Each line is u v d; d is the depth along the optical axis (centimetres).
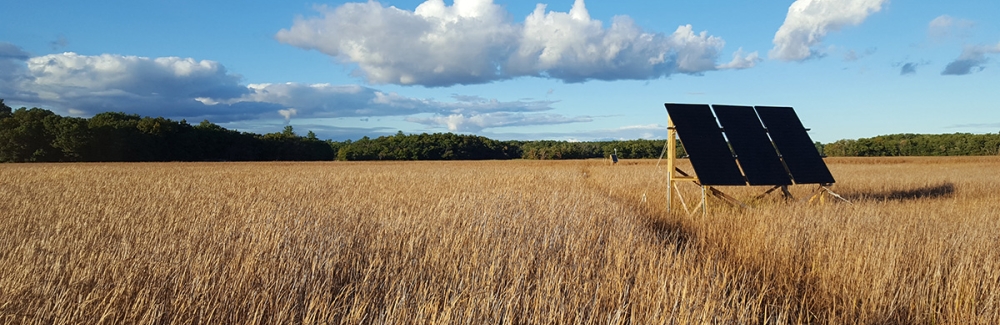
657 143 12812
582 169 3744
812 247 754
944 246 732
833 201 1407
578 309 491
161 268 559
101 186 1798
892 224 914
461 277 580
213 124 10794
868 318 535
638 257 664
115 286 500
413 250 701
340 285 568
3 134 7731
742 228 920
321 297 502
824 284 614
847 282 612
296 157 11194
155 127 9000
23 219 936
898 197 1712
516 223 905
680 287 516
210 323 450
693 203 1496
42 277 532
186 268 562
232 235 770
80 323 429
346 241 733
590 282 555
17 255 612
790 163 1402
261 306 482
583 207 1143
